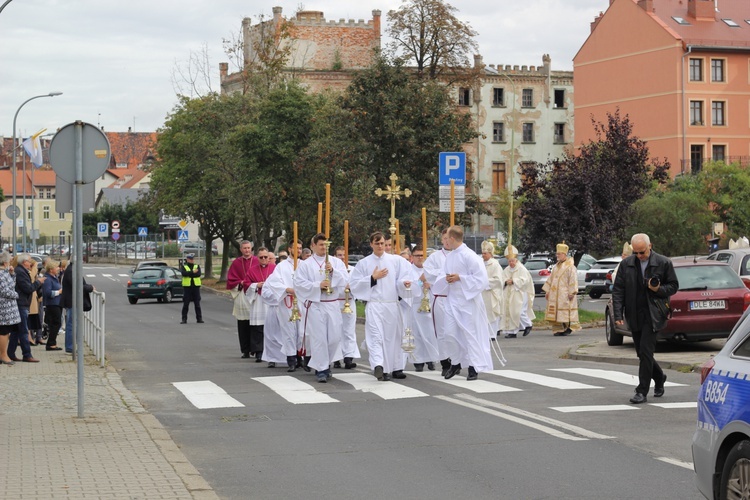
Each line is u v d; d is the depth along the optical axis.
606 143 35.62
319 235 17.14
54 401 14.50
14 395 15.13
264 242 53.12
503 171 93.19
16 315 20.08
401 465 10.12
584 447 10.80
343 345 18.91
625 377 16.77
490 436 11.53
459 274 16.73
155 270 48.28
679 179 63.56
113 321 36.00
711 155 76.94
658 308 13.85
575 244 33.31
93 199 20.38
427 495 8.88
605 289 46.34
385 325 16.88
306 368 18.69
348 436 11.77
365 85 36.97
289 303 18.91
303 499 8.81
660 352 20.78
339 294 17.12
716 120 77.19
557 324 27.72
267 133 46.75
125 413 13.36
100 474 9.41
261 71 55.12
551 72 94.00
